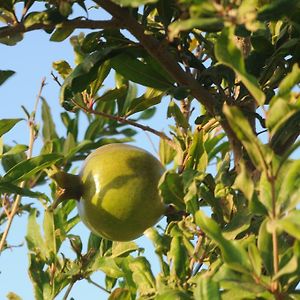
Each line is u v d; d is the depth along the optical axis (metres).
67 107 10.95
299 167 6.56
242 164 6.59
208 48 10.05
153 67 9.88
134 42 9.69
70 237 12.02
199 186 8.85
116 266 11.49
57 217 12.21
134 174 9.65
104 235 9.93
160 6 8.94
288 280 6.90
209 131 10.79
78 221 12.90
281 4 7.48
